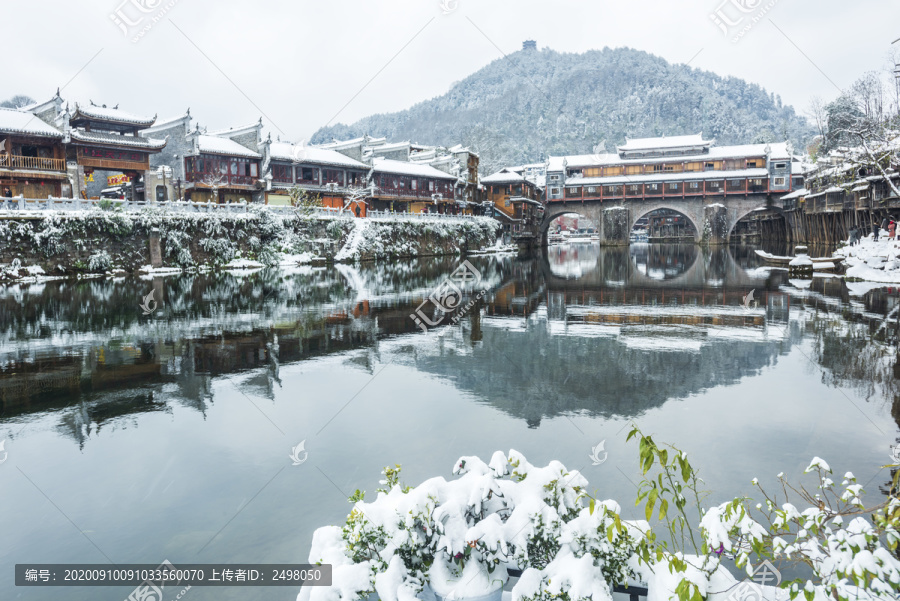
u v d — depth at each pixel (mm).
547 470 4457
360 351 16062
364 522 4074
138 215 40625
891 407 10703
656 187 89250
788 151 85875
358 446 9039
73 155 44562
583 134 166250
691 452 8648
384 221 63469
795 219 80938
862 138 43938
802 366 13906
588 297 28875
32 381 12789
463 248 77000
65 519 6820
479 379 13094
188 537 6391
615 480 7664
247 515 6859
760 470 7957
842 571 3102
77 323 20344
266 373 13617
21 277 34219
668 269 46781
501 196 96000
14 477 7992
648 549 3859
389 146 90562
